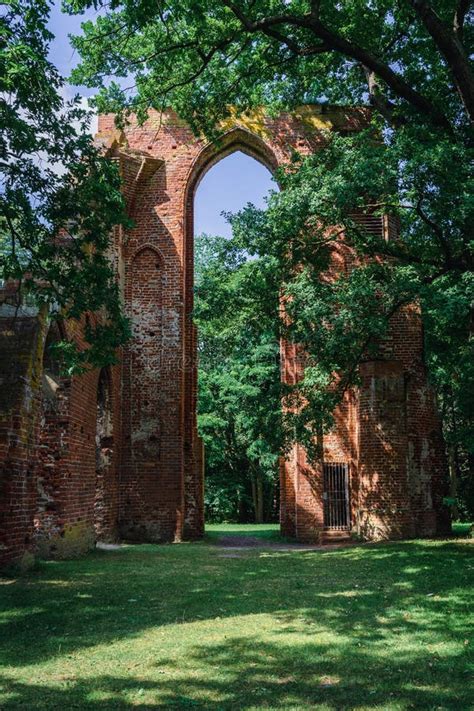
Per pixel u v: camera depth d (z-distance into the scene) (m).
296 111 21.61
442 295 11.85
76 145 9.65
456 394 15.09
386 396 18.92
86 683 4.70
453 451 31.42
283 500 20.09
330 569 11.38
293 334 14.55
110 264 19.83
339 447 19.81
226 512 37.41
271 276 14.80
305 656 5.41
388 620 6.82
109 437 18.84
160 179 21.48
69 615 7.16
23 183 9.70
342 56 16.81
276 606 7.71
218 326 30.25
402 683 4.68
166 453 20.03
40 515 13.13
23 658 5.39
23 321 11.32
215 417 34.19
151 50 15.78
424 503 18.86
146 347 20.70
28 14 8.95
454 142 13.90
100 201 10.12
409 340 19.81
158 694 4.43
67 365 10.98
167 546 17.56
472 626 6.46
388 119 16.50
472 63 14.97
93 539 15.81
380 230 20.17
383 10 15.80
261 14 14.63
